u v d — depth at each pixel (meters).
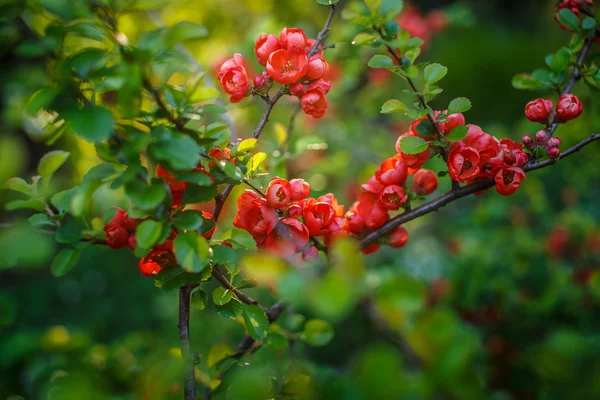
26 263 0.73
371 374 0.71
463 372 0.76
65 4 0.73
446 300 1.29
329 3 0.89
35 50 0.74
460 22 1.72
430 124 0.85
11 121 1.10
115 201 1.21
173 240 0.78
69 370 0.90
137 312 2.02
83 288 2.12
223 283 0.83
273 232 0.82
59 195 0.80
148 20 1.25
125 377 0.89
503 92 3.56
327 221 0.84
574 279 1.30
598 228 1.45
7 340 1.01
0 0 0.74
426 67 0.86
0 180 0.72
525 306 1.26
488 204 1.40
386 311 0.73
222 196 0.83
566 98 0.88
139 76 0.73
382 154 1.63
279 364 0.91
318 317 1.37
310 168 1.52
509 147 0.88
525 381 1.21
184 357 0.81
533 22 4.87
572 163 1.59
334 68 1.45
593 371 0.99
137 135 0.76
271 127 1.42
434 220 2.04
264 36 0.87
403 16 1.67
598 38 0.97
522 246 1.33
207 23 1.67
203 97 0.77
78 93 0.75
